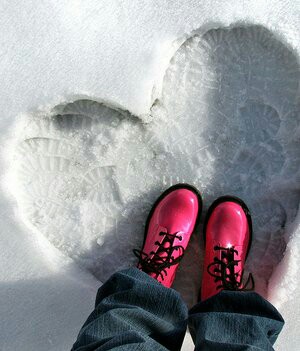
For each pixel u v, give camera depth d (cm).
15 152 125
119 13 124
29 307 123
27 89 122
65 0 123
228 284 119
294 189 127
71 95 122
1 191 122
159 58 122
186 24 123
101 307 102
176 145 130
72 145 129
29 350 122
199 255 132
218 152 130
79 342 97
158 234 127
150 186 132
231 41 128
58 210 130
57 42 123
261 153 130
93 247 130
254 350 91
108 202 131
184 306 105
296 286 121
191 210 128
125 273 109
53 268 123
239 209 127
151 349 92
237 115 130
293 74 126
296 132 126
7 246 123
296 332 122
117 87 122
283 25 122
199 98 130
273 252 129
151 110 128
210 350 94
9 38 123
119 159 130
